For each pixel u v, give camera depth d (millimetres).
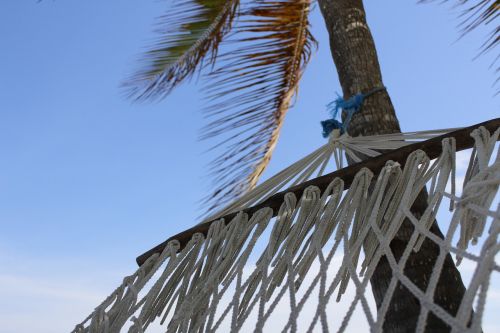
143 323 1789
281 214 1839
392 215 1733
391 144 2479
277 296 1341
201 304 1662
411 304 2477
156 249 2061
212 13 4969
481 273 960
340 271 1347
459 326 931
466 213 1498
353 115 3463
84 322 1817
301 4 5070
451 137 1816
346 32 3840
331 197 1794
